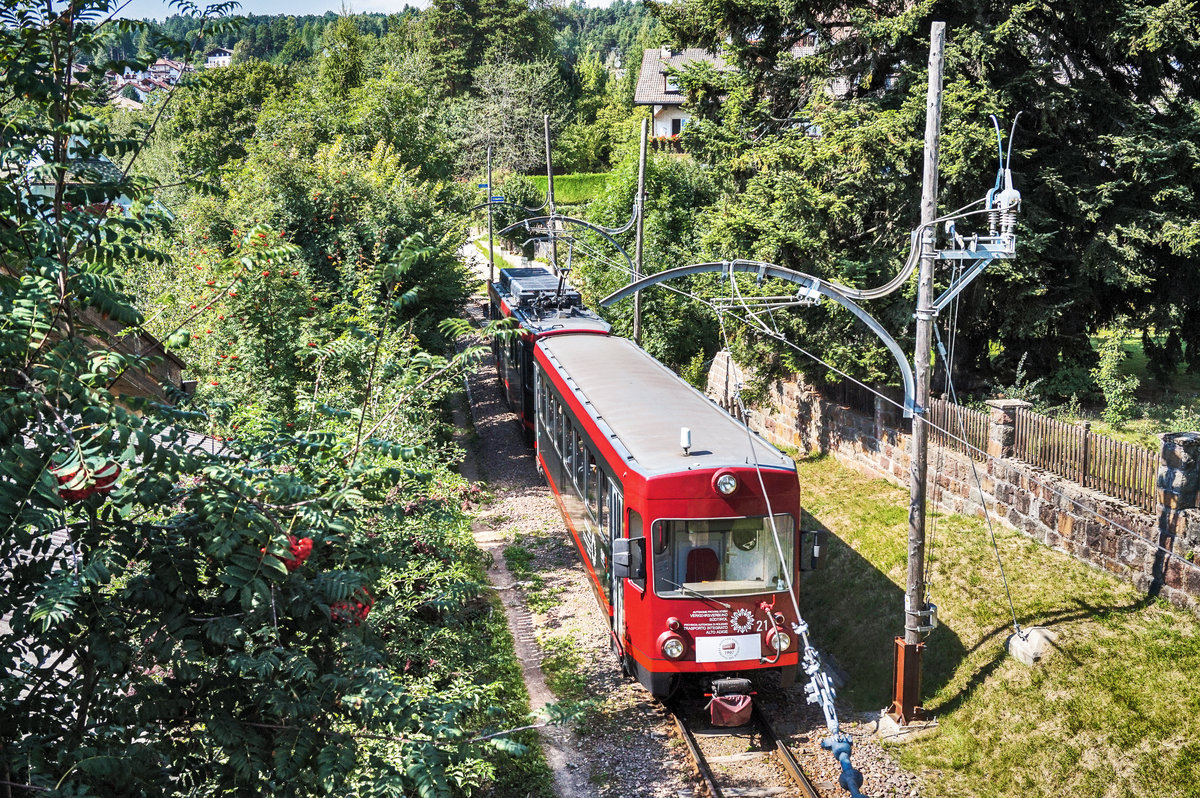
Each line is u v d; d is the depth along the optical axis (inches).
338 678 192.5
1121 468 463.2
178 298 636.1
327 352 274.2
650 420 478.9
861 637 506.6
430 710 200.8
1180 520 420.2
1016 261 597.6
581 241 1272.1
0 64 194.4
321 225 854.5
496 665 449.1
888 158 606.2
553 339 722.2
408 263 217.3
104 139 195.3
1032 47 612.4
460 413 1063.0
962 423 583.2
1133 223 586.6
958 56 592.4
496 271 2107.5
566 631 518.3
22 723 178.5
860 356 677.9
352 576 196.7
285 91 1987.0
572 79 3590.1
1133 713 370.9
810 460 782.5
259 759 188.2
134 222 194.5
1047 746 375.2
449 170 1519.4
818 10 716.0
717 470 404.2
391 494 391.5
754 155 695.7
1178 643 395.9
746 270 476.7
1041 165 619.8
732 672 416.8
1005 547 514.6
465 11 3321.9
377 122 1323.8
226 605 196.2
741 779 380.8
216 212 783.7
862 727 424.8
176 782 191.6
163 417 188.7
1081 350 670.5
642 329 1120.2
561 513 672.4
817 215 644.1
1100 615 431.5
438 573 409.7
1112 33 592.4
